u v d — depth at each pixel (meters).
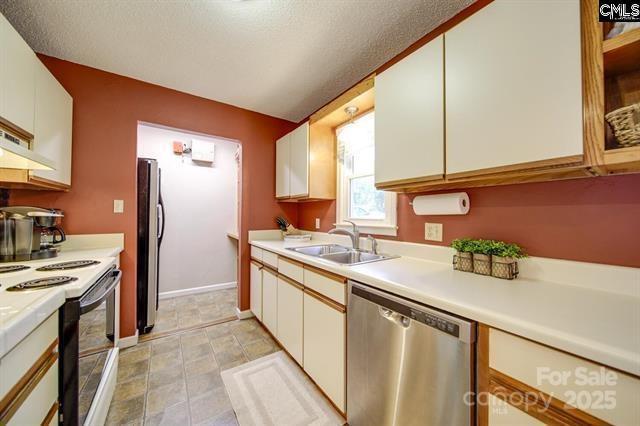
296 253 1.78
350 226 2.12
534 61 0.82
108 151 1.93
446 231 1.43
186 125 2.27
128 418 1.27
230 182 3.61
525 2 0.84
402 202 1.69
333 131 2.34
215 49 1.67
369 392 1.10
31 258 1.38
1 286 0.88
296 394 1.46
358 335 1.17
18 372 0.62
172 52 1.70
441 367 0.82
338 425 1.25
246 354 1.88
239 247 2.60
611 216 0.89
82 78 1.84
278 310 1.96
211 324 2.40
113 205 1.94
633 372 0.49
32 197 1.69
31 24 1.43
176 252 3.24
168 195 3.19
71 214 1.80
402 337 0.96
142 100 2.06
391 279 1.07
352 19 1.41
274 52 1.70
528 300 0.80
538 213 1.07
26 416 0.65
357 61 1.80
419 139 1.19
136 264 2.03
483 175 0.97
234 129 2.54
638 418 0.49
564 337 0.58
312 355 1.51
